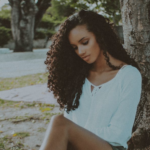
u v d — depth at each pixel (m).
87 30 1.69
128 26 2.29
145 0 2.16
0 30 24.62
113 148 1.50
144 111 2.29
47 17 31.06
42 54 16.27
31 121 3.78
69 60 1.92
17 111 4.27
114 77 1.63
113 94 1.59
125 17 2.31
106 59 1.71
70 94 1.84
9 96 5.24
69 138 1.46
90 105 1.69
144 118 2.30
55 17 31.62
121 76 1.61
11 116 4.00
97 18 1.75
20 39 18.20
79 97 1.73
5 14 27.80
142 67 2.24
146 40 2.20
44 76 7.66
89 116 1.64
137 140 2.32
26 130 3.44
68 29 1.74
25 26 17.88
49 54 2.03
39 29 29.20
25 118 3.90
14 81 6.97
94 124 1.60
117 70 1.69
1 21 26.39
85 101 1.71
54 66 1.97
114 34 1.81
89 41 1.70
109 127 1.52
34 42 27.89
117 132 1.48
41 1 18.66
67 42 1.86
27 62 11.80
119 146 1.54
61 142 1.41
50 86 2.07
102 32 1.74
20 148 2.91
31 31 18.30
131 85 1.57
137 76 1.61
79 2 9.42
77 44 1.73
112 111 1.58
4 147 2.92
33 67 9.91
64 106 2.02
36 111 4.26
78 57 1.91
